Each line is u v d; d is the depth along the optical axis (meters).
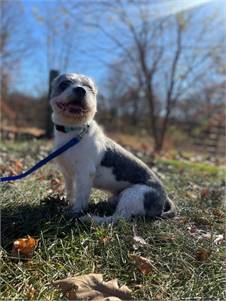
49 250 0.62
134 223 0.72
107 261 0.61
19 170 1.16
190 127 4.00
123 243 0.65
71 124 0.74
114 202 0.83
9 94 4.85
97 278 0.55
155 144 3.05
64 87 0.75
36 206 0.76
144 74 3.08
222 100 3.88
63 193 0.92
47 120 2.29
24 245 0.61
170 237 0.69
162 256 0.64
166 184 1.17
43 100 4.61
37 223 0.68
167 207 0.83
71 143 0.74
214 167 1.99
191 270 0.61
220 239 0.73
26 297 0.52
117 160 0.79
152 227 0.73
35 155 1.52
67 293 0.53
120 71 3.38
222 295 0.56
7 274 0.56
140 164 0.81
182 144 3.85
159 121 3.64
